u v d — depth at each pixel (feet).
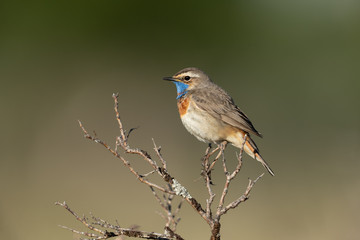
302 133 56.03
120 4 66.23
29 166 49.26
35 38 65.57
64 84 63.82
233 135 28.99
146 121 58.85
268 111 60.49
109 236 18.92
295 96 61.41
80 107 59.82
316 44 64.18
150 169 47.70
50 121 58.23
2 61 64.34
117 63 66.23
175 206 40.29
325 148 52.06
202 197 42.37
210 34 65.57
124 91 62.75
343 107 59.62
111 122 57.72
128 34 66.80
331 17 64.44
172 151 52.70
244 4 65.57
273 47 64.85
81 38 66.59
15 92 61.87
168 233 19.17
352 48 63.00
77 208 40.47
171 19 66.08
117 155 19.63
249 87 63.62
